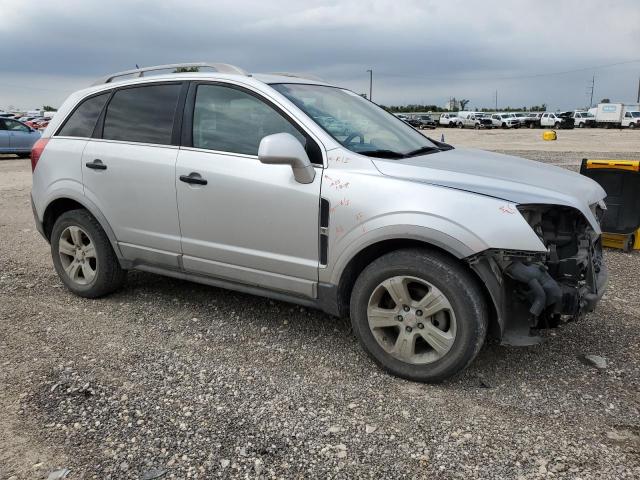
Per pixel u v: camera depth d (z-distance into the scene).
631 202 6.32
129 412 3.06
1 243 7.00
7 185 12.62
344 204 3.36
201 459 2.67
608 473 2.54
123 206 4.34
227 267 3.94
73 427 2.92
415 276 3.22
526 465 2.60
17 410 3.08
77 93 4.89
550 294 3.02
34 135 21.03
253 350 3.82
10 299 4.85
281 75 4.34
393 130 4.27
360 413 3.05
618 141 29.66
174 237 4.14
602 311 4.47
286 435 2.85
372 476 2.55
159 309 4.57
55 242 4.85
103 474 2.56
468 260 3.02
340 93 4.47
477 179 3.27
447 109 106.44
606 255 6.25
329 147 3.52
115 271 4.67
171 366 3.59
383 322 3.40
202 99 4.06
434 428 2.90
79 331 4.16
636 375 3.43
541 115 60.91
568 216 3.29
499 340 3.19
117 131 4.45
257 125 3.79
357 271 3.57
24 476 2.55
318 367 3.57
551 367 3.54
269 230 3.68
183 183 3.99
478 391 3.26
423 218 3.12
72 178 4.60
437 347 3.23
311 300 3.68
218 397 3.21
